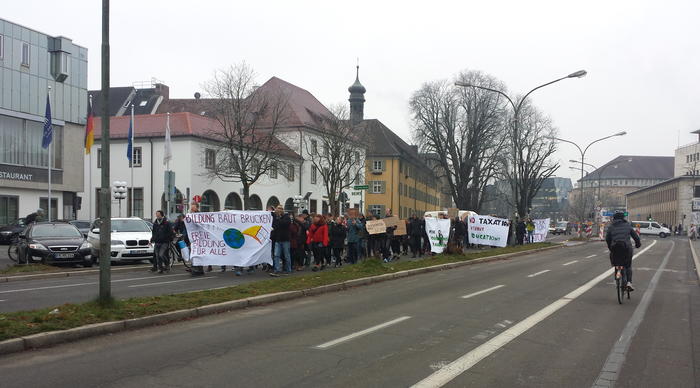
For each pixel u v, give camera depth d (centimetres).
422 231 2650
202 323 938
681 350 773
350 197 6588
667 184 10700
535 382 616
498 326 918
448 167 5703
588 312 1075
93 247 2008
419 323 940
